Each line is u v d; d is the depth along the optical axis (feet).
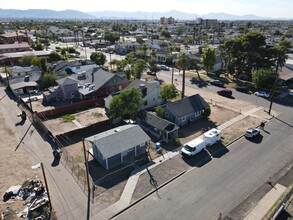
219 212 71.61
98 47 395.55
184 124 129.70
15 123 130.52
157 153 102.73
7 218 69.21
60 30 588.09
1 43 374.22
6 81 202.18
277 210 69.05
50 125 128.47
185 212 71.92
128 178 87.10
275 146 106.93
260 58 205.26
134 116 131.85
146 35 558.15
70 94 167.32
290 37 498.28
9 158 98.27
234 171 90.38
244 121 132.05
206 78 218.18
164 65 259.80
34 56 254.47
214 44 438.81
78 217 70.23
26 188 80.79
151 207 73.92
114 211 72.28
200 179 86.22
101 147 91.35
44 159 98.17
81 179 86.38
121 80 174.60
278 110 146.82
